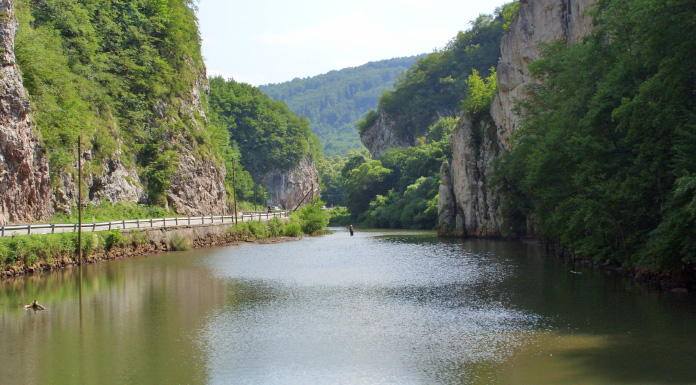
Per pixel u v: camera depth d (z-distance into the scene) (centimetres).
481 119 8012
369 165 13462
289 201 18188
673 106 2861
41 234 4175
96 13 7800
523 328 2341
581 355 1961
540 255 5028
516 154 5188
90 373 1875
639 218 3238
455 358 1973
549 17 6072
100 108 6812
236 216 7838
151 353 2088
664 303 2689
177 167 8000
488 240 7119
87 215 5681
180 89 9206
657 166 3025
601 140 3444
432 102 16312
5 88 4353
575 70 4159
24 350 2131
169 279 3838
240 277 3931
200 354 2072
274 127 18450
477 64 15375
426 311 2714
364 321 2539
